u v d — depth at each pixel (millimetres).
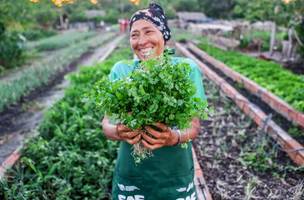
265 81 10492
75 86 8203
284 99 8344
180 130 2328
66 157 4824
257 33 29000
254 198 4613
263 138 6234
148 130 2240
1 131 7551
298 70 14508
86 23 63094
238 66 13641
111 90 2188
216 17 54250
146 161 2600
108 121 2566
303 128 6895
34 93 11328
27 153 5371
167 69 2197
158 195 2668
